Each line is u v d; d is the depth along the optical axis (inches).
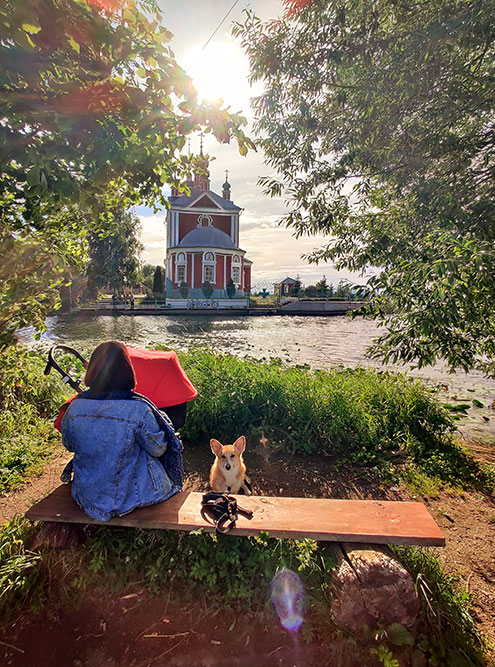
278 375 230.4
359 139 157.9
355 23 139.2
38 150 69.7
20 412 214.1
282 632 89.6
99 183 76.7
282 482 169.9
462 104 127.9
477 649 87.9
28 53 58.8
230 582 97.3
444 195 130.3
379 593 85.6
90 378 100.3
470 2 109.7
